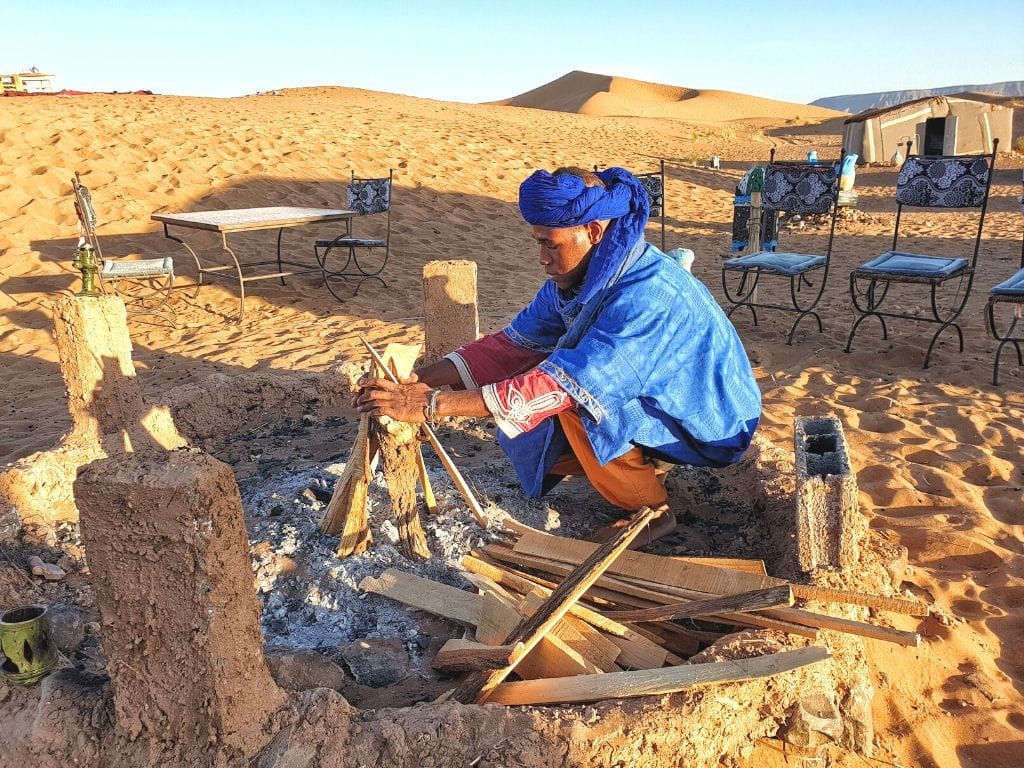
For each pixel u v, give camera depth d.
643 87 77.94
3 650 2.34
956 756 2.67
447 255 11.89
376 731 2.14
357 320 8.55
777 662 2.34
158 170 12.94
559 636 2.68
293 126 17.59
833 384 6.14
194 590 2.00
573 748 2.15
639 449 3.26
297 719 2.16
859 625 2.55
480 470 4.01
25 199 11.21
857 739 2.60
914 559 3.70
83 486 1.97
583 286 3.09
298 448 4.42
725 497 3.93
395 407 2.90
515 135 23.86
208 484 1.96
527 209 2.99
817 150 32.97
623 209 3.02
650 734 2.21
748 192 12.13
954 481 4.30
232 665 2.07
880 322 8.02
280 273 9.16
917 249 12.77
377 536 3.34
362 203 10.02
